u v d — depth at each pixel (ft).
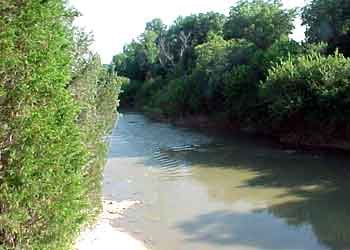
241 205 66.13
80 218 28.02
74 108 26.73
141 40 319.06
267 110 133.59
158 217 61.26
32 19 23.52
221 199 69.67
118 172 90.38
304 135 119.96
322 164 92.73
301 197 69.10
